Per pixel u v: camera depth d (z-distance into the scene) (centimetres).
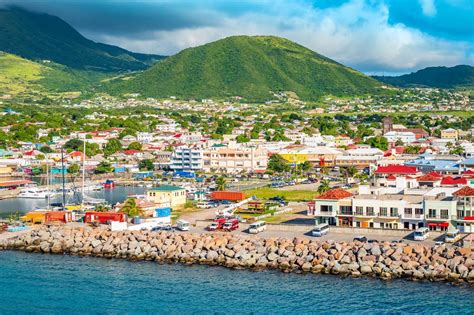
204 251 19725
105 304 16162
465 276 16800
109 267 19175
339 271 17750
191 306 15800
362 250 18150
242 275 17938
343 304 15562
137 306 15950
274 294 16350
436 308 15162
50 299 16600
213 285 17175
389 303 15512
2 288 17425
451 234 19288
